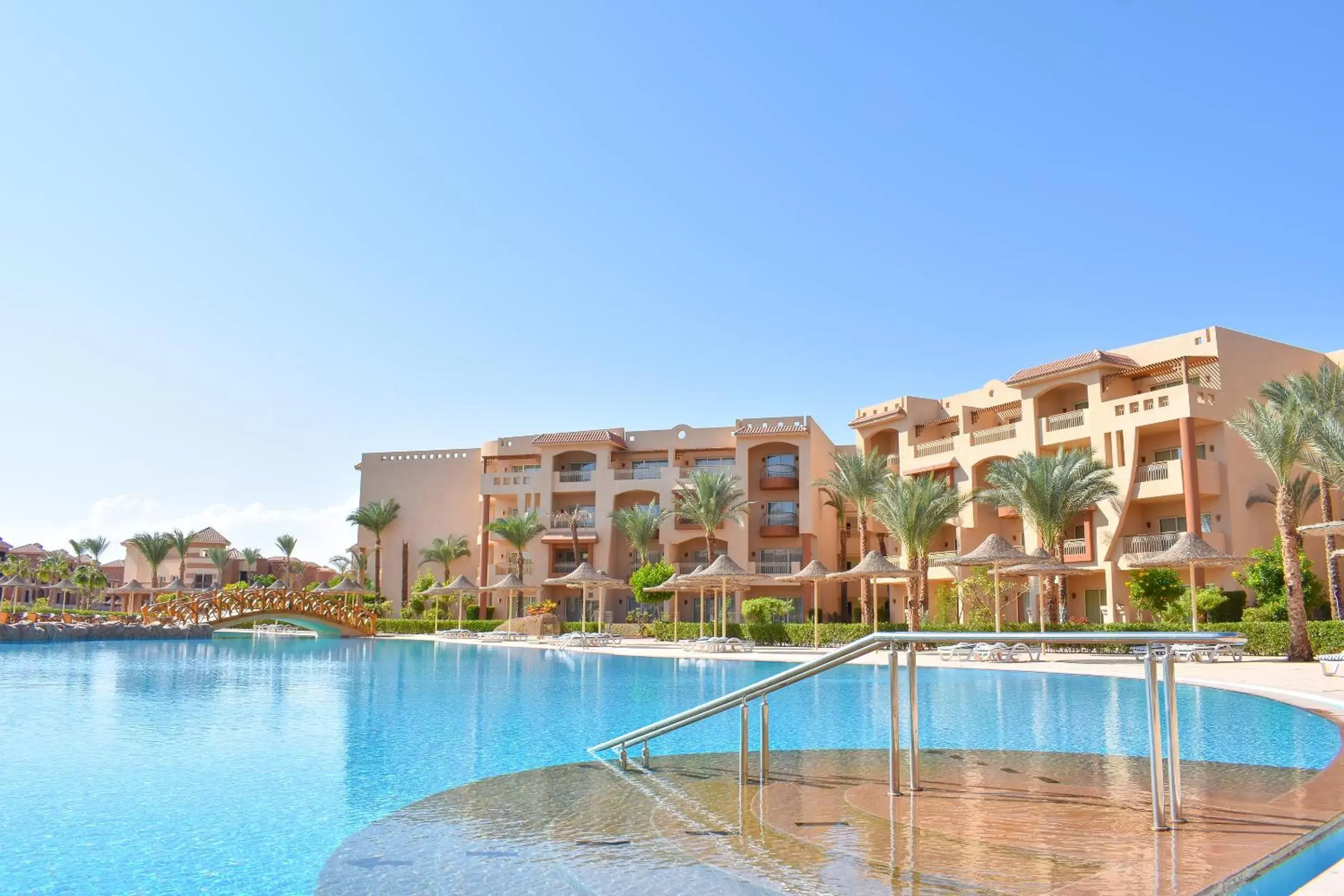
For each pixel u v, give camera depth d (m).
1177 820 7.20
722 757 11.48
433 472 62.41
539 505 56.88
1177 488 35.28
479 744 12.54
